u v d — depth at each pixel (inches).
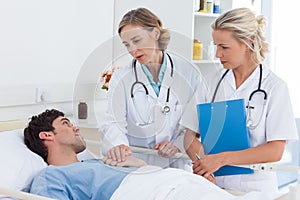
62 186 66.9
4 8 86.0
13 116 89.4
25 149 73.7
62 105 98.8
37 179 67.8
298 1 134.3
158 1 115.0
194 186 63.7
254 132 74.7
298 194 55.1
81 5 101.6
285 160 95.4
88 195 67.4
